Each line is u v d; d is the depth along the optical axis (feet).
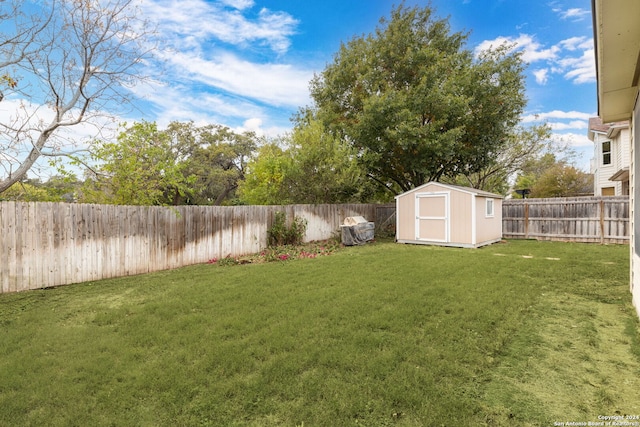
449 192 35.55
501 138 48.08
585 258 25.59
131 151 25.63
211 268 24.48
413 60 45.88
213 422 6.84
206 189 94.58
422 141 43.06
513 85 44.52
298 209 36.83
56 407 7.45
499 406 7.23
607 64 10.71
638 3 7.57
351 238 36.35
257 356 9.66
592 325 11.85
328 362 9.17
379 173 51.65
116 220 22.04
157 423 6.86
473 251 30.91
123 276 22.12
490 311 13.21
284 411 7.16
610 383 8.09
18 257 17.95
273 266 24.47
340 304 14.53
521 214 41.65
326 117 49.62
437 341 10.50
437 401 7.38
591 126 56.24
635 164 13.37
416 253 29.78
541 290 16.43
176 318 13.19
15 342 11.06
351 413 7.02
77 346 10.66
